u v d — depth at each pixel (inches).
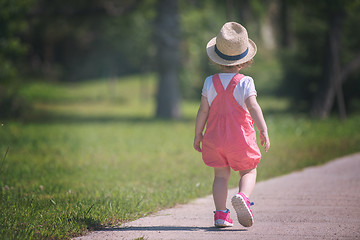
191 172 355.6
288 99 1137.4
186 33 1167.0
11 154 453.7
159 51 1065.5
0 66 793.6
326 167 373.4
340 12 888.9
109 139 611.2
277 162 393.4
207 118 198.1
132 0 1266.0
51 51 2519.7
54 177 334.6
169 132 709.9
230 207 242.2
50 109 1387.8
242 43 193.0
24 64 2123.5
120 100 1760.6
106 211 215.8
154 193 268.4
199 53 1317.7
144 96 1793.8
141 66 1631.4
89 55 2481.5
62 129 753.0
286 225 197.2
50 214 210.1
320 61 1043.9
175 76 1084.5
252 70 1649.9
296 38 1065.5
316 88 1048.8
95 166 389.1
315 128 668.7
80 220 197.3
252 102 186.9
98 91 2057.1
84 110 1390.3
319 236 177.6
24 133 652.1
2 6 772.6
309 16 1034.7
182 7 1148.5
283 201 252.5
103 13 1078.4
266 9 1606.8
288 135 605.6
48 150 492.7
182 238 175.9
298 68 1056.8
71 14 1067.3
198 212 227.8
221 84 192.2
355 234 180.2
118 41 1480.1
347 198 258.1
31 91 1758.1
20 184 304.3
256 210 230.8
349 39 1015.6
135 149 511.5
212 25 1247.5
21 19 880.3
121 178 332.5
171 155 462.3
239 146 186.1
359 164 382.3
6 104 904.9
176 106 1090.1
